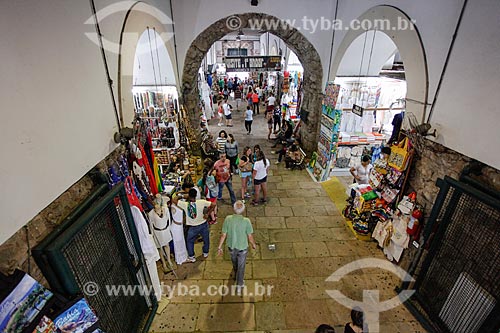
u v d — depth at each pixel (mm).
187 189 4691
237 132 11469
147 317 3500
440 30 3383
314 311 3643
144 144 4094
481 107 2848
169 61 6426
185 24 6938
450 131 3289
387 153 4508
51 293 1892
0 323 1558
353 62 6805
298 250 4754
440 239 3340
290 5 6926
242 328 3422
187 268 4363
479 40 2838
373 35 5844
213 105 15414
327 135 6977
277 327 3430
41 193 1972
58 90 2207
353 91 6984
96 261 2518
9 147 1681
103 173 2816
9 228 1671
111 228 2818
